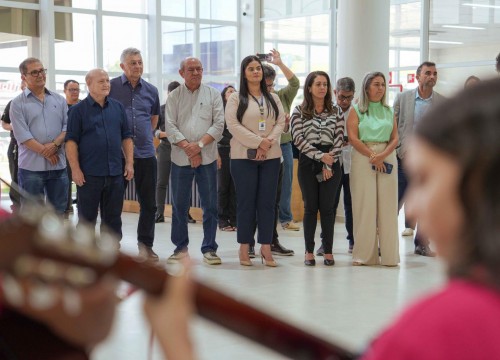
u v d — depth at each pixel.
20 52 13.48
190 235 8.16
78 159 5.89
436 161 0.71
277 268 6.26
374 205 6.33
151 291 0.77
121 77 6.40
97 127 5.88
